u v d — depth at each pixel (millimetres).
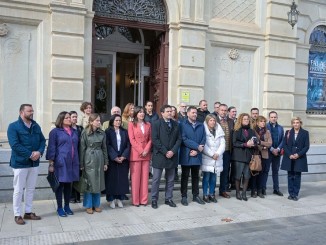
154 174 6988
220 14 11078
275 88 11680
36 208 6785
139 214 6586
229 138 7934
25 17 8789
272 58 11602
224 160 7914
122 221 6168
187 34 10305
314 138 13156
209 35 10812
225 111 7980
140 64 12039
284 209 7203
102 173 6500
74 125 6652
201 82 10547
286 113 11891
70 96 9148
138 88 12102
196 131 7227
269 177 9547
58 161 6152
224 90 11234
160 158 6926
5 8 8617
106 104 11906
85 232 5598
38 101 9062
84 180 6414
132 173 7062
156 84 11102
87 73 9438
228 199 7840
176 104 10430
